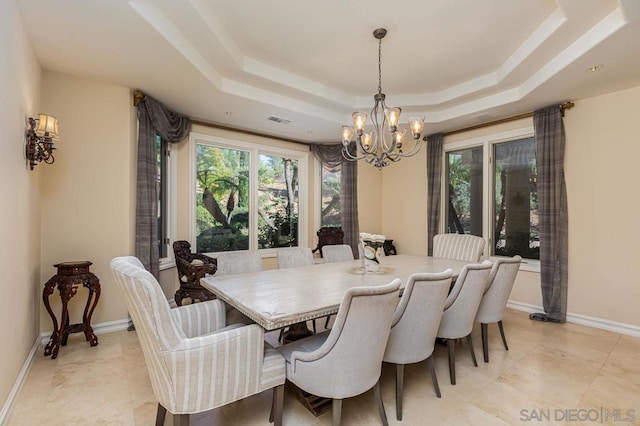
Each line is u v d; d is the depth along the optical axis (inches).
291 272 108.6
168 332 53.8
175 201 158.7
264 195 197.3
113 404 76.9
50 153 95.3
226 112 153.4
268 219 198.8
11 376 76.5
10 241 74.3
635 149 124.5
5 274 70.9
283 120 165.9
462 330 90.7
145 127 129.0
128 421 70.7
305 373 64.5
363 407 77.7
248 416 73.9
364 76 139.7
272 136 196.5
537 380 90.7
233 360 58.8
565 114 142.3
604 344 115.9
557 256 141.3
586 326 135.2
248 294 79.3
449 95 152.9
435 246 157.9
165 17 89.4
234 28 103.3
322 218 221.6
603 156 132.1
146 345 56.4
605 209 131.7
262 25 101.5
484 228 175.8
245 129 182.9
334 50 117.5
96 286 108.4
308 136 199.6
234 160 183.6
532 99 136.5
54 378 88.4
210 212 174.2
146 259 127.1
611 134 130.0
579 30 95.6
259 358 62.5
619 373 94.3
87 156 118.4
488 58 123.3
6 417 70.6
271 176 200.5
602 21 90.7
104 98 121.0
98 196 120.6
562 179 141.0
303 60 125.6
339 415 62.7
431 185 197.5
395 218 227.5
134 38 90.0
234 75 126.4
